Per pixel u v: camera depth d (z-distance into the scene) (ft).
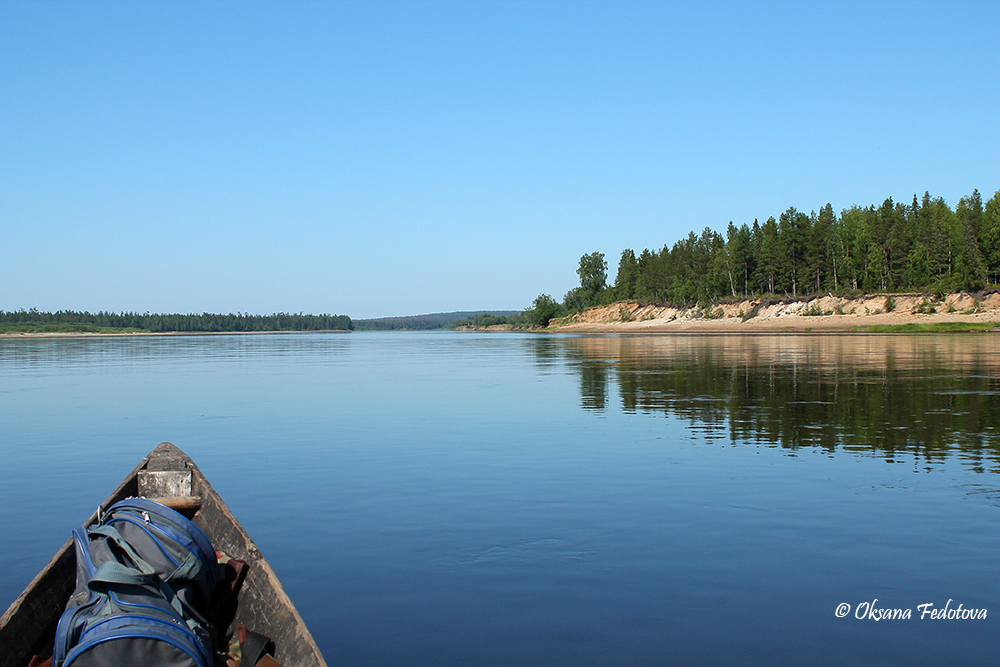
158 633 15.08
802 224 413.80
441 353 213.25
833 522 30.37
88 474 42.68
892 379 87.66
